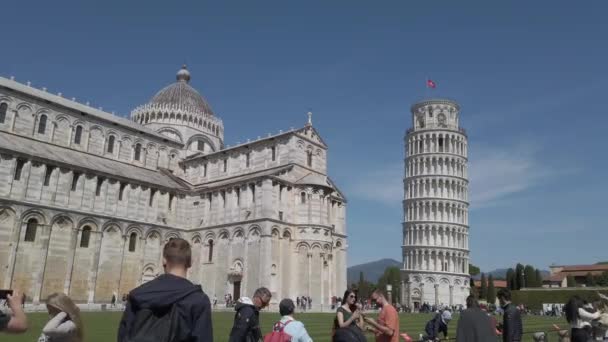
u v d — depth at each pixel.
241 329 11.38
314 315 54.06
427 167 128.75
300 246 70.38
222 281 69.56
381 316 13.11
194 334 5.71
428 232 123.50
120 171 70.38
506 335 14.28
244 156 80.75
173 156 87.44
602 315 16.75
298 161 74.88
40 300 56.50
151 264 70.00
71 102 77.25
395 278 161.50
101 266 63.75
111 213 66.06
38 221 58.38
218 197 74.25
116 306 62.09
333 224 80.31
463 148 131.88
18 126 65.62
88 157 72.00
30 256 57.06
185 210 77.00
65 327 7.77
